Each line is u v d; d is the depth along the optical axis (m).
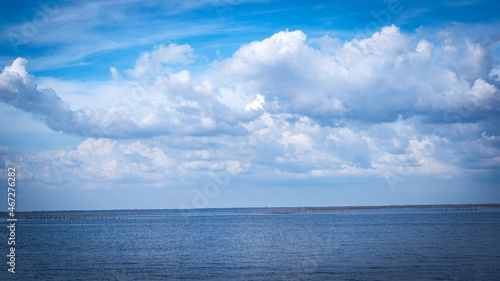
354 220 151.25
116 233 98.38
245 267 47.12
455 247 60.41
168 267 47.59
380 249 59.97
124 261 51.94
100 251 62.28
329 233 90.50
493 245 62.28
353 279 39.66
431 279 38.94
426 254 53.72
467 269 43.16
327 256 54.47
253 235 89.25
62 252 61.34
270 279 40.59
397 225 113.75
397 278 39.66
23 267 47.66
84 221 167.12
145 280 40.56
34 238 84.94
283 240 76.81
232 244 71.44
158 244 72.38
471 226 104.38
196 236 88.75
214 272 44.34
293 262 50.03
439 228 98.44
